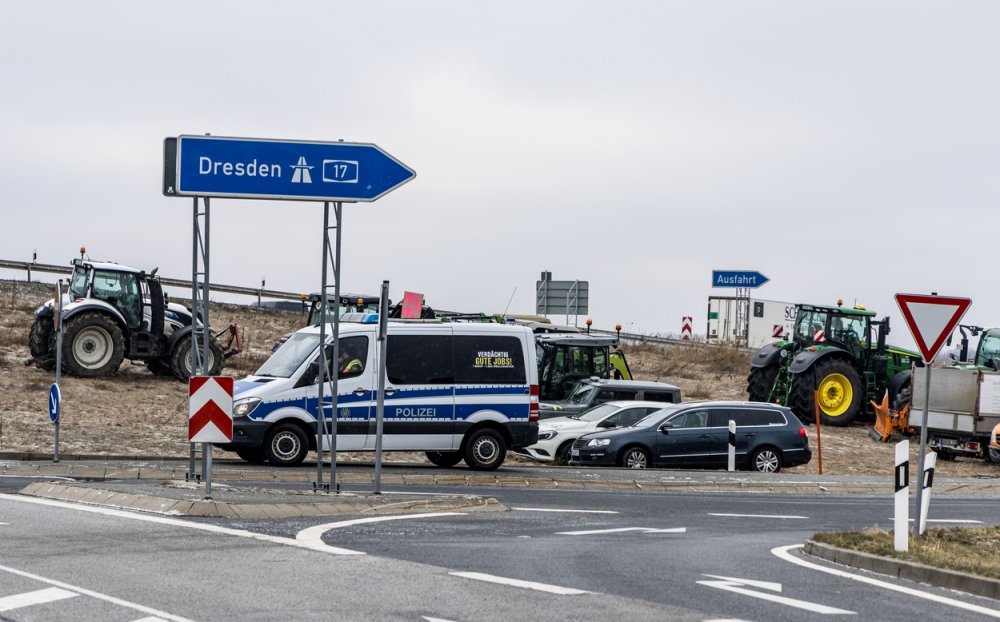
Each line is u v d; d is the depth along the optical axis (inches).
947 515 757.9
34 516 545.6
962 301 571.5
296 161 697.6
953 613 382.3
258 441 869.2
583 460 1038.4
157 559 430.0
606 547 521.3
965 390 1239.5
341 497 645.3
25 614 326.6
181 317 1438.2
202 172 685.3
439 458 969.5
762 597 393.1
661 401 1197.7
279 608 343.3
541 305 1902.1
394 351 905.5
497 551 487.8
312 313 1469.0
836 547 512.4
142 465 821.9
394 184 709.3
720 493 876.0
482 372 921.5
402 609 346.0
